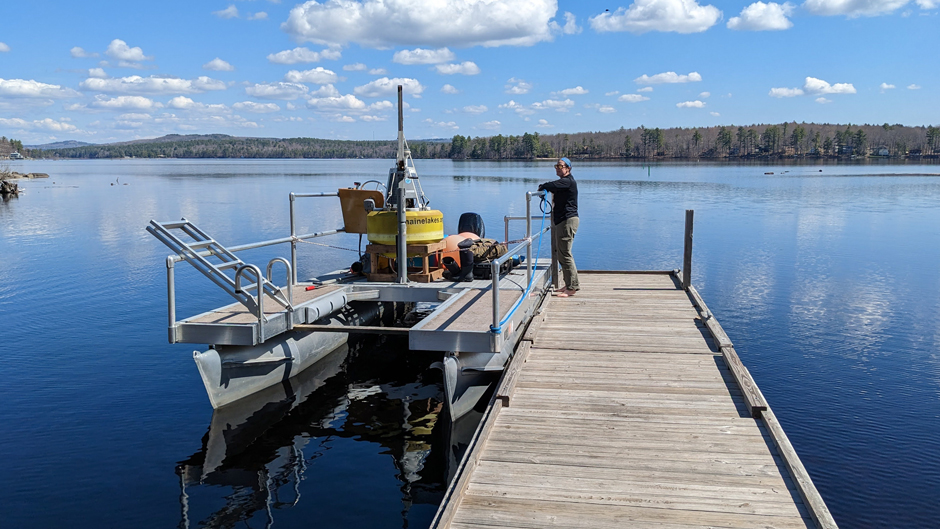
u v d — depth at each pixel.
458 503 3.85
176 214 29.62
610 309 8.97
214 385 6.83
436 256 9.30
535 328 7.60
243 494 5.14
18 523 4.65
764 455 4.48
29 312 11.48
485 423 4.96
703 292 13.15
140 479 5.39
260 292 6.57
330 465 5.70
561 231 9.62
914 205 34.16
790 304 12.08
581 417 5.19
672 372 6.25
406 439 6.29
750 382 5.64
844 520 4.79
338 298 8.10
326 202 36.91
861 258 17.36
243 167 138.38
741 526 3.60
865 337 9.88
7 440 6.15
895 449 6.02
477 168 110.62
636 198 40.16
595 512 3.78
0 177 48.84
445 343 6.36
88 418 6.72
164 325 10.59
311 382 8.05
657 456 4.48
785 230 23.58
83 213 30.77
